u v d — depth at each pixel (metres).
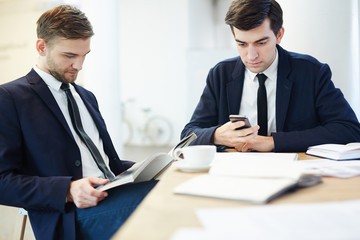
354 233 0.42
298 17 2.18
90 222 1.14
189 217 0.53
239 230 0.44
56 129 1.28
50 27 1.31
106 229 1.13
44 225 1.16
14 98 1.23
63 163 1.26
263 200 0.58
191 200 0.63
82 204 1.10
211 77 1.86
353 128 1.49
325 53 2.15
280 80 1.66
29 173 1.24
